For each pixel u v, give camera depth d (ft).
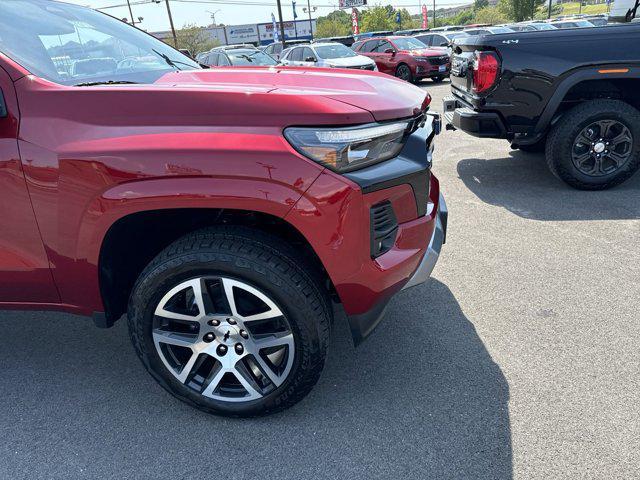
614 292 9.20
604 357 7.49
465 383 7.18
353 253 5.73
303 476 5.84
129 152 5.53
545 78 13.28
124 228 6.07
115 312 6.86
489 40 13.52
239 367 6.35
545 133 14.32
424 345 8.08
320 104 5.52
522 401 6.76
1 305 6.97
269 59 45.75
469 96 14.90
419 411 6.72
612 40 12.85
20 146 5.85
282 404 6.43
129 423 6.81
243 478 5.86
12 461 6.24
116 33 8.97
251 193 5.40
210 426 6.69
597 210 13.08
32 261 6.36
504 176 16.53
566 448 5.97
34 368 8.08
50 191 5.86
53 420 6.91
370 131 5.65
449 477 5.71
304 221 5.49
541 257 10.71
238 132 5.46
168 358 6.50
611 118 13.37
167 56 9.40
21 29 6.91
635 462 5.73
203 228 6.00
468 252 11.17
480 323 8.55
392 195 6.04
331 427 6.54
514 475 5.67
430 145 6.97
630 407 6.52
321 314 5.97
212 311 6.10
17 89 5.94
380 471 5.84
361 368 7.64
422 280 6.82
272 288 5.70
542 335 8.12
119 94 5.78
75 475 6.00
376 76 7.91
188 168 5.42
